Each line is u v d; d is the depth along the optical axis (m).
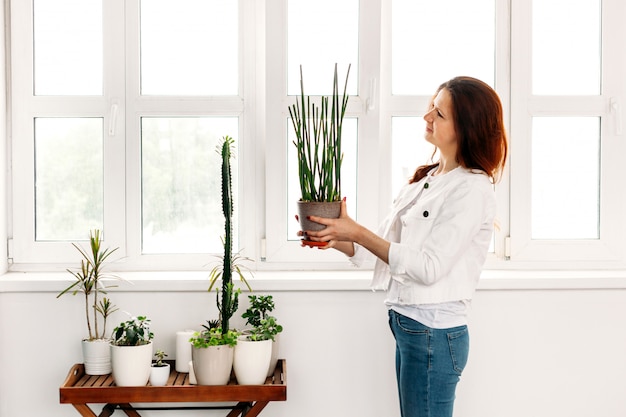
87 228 2.86
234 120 2.87
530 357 2.75
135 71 2.82
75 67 2.84
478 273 2.15
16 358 2.67
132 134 2.82
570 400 2.77
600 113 2.92
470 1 2.90
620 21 2.91
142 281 2.65
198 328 2.69
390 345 2.72
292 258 2.85
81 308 2.67
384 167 2.89
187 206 2.87
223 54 2.86
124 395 2.36
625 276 2.77
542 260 2.92
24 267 2.84
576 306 2.75
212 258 2.86
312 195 2.03
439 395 2.09
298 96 2.82
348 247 2.32
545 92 2.94
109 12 2.80
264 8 2.83
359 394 2.73
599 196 2.95
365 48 2.80
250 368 2.38
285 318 2.70
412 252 2.01
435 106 2.13
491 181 2.28
